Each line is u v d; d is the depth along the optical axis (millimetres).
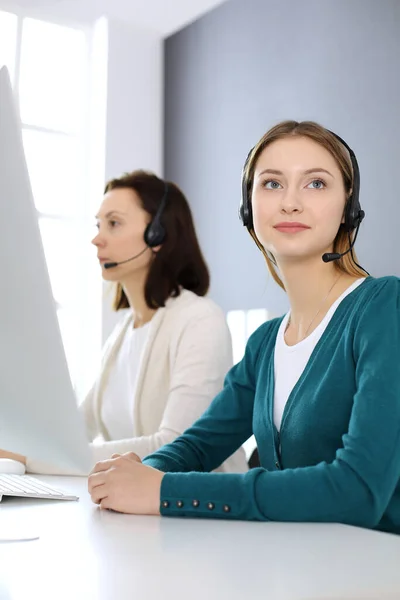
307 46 3160
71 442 843
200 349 1858
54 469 1540
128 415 2014
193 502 963
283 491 943
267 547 775
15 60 3725
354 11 2938
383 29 2801
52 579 635
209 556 729
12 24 3725
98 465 1056
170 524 910
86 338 3758
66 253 3781
